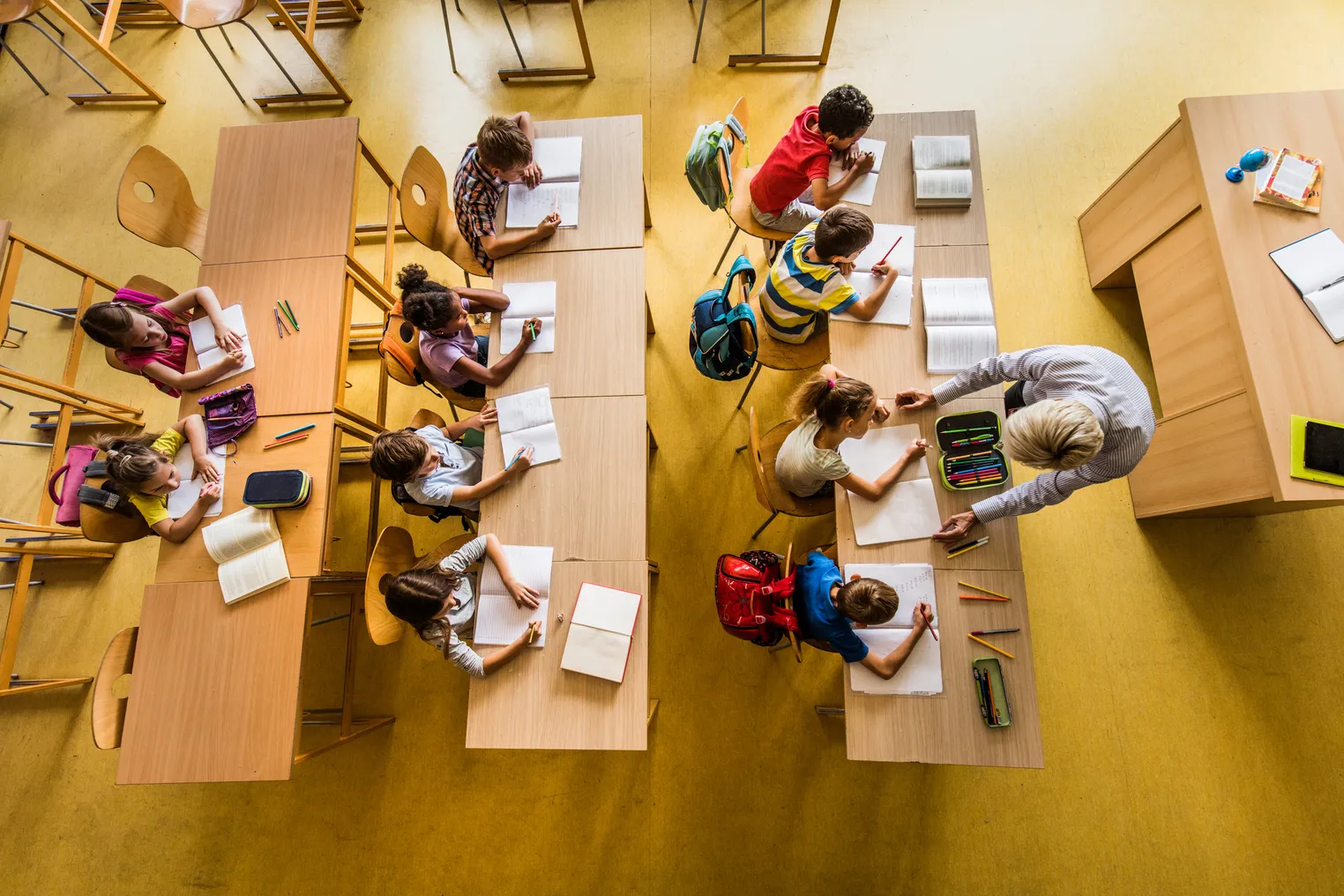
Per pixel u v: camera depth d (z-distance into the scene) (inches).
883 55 131.4
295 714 81.9
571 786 103.5
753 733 104.3
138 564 113.8
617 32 136.4
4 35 138.7
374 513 106.9
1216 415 92.4
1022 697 75.7
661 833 101.7
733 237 107.9
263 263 94.9
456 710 107.0
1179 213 97.9
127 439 85.3
